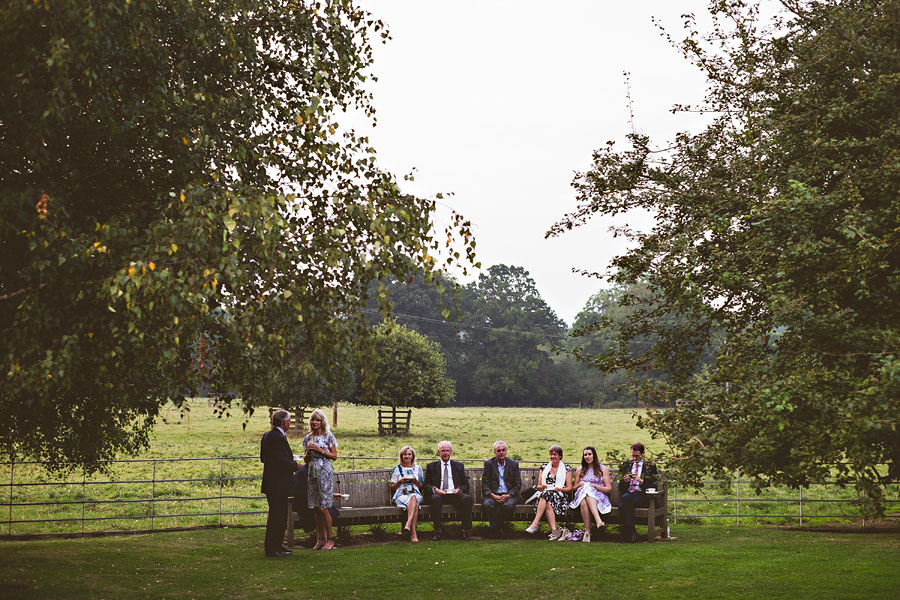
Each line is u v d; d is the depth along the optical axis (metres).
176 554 10.42
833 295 7.87
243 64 8.21
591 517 12.20
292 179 8.34
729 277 9.20
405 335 49.22
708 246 11.04
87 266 6.23
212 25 7.71
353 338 6.77
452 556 10.23
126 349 6.43
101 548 10.86
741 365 8.41
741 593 7.80
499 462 12.53
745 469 7.42
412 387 46.94
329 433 11.41
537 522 12.16
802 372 7.30
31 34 5.94
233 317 6.27
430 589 8.22
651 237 12.26
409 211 6.93
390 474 12.31
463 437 44.53
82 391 8.56
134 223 6.80
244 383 7.06
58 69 5.74
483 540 11.85
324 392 42.28
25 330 6.05
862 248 7.63
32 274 6.30
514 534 12.45
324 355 6.82
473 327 113.81
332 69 8.37
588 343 108.56
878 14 10.79
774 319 8.19
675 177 12.46
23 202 5.98
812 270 8.16
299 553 10.59
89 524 14.20
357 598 7.82
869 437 6.58
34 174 6.85
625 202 12.80
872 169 9.51
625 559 9.91
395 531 12.90
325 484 11.05
